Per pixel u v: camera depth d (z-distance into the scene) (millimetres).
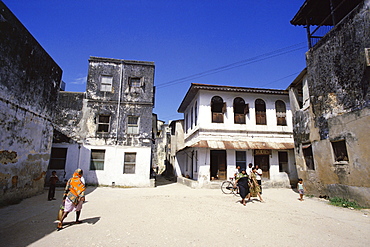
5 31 8891
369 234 5930
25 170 10602
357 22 9250
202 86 17141
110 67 17938
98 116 17109
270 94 18344
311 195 11977
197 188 15898
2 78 8797
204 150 16531
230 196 12117
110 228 6059
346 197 9664
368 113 8688
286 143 17438
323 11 12742
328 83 10930
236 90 17531
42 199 10578
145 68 18406
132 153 16984
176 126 25500
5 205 8922
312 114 12094
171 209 8484
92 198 11086
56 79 13883
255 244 5117
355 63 9352
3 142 8938
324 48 11289
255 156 17328
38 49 11547
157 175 34031
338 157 10391
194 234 5695
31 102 11008
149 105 17844
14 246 4777
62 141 16344
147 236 5465
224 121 17453
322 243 5242
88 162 16344
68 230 5906
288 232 6000
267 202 10367
